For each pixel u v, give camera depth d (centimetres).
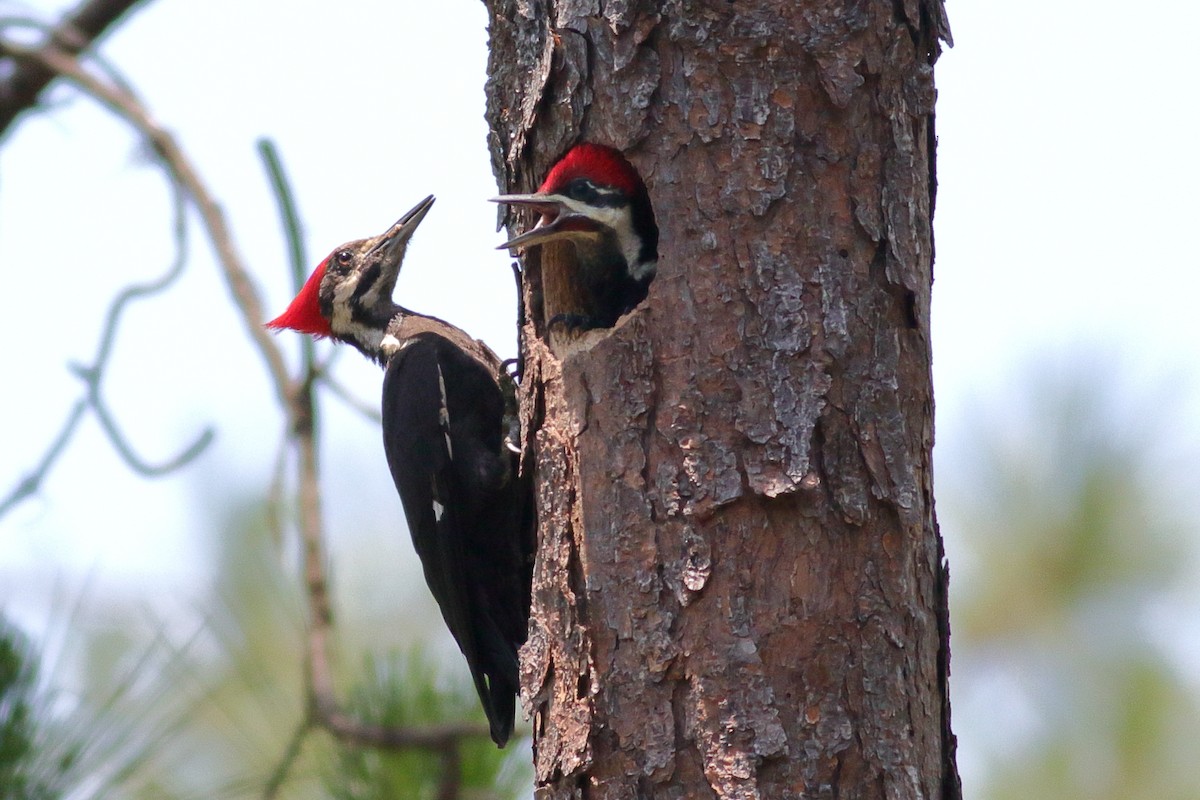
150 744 943
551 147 909
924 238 862
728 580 788
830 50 835
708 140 835
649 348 825
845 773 766
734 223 827
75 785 900
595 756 794
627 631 799
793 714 771
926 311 856
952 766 820
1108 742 1125
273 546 1178
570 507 838
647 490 810
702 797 768
